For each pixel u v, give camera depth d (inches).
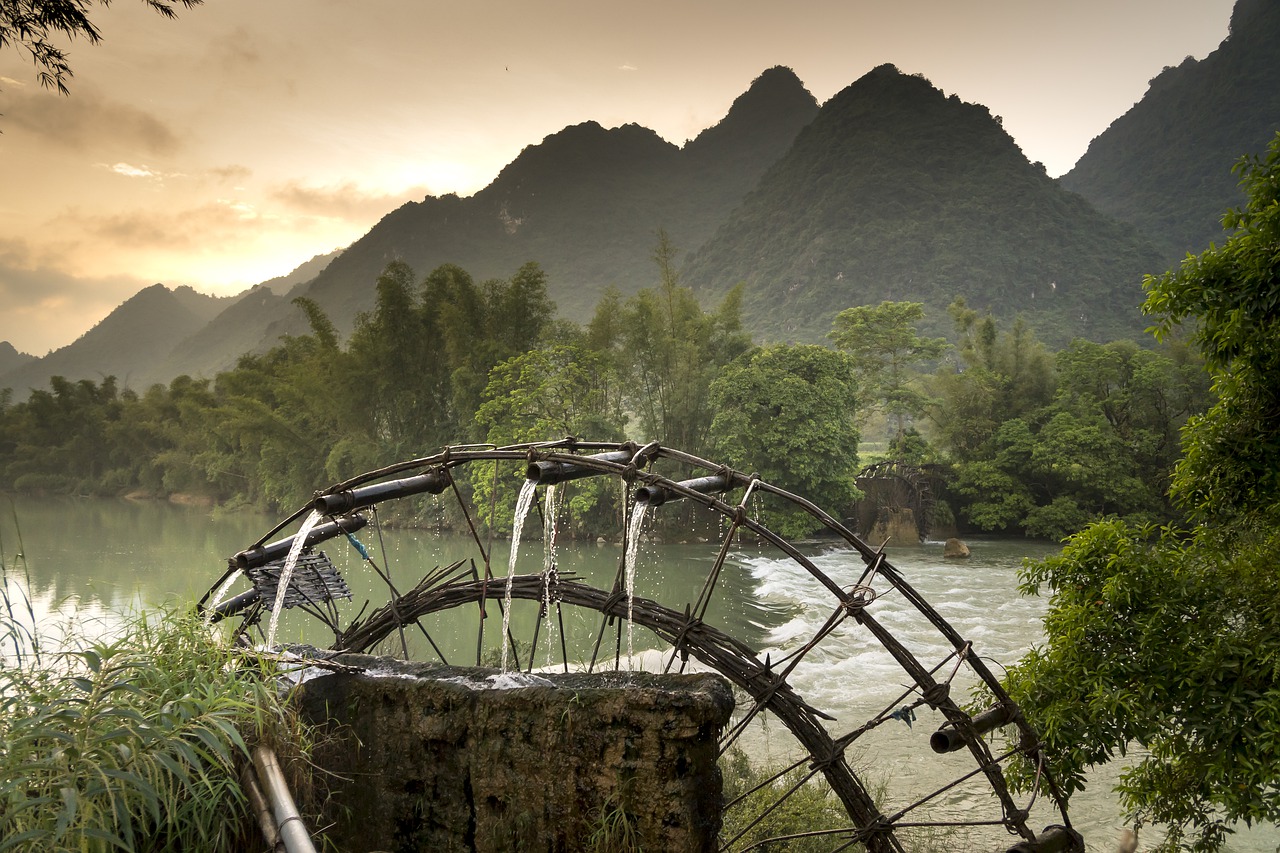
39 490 3671.3
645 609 295.4
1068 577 371.9
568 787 178.4
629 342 2139.5
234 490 2935.5
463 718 186.1
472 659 808.9
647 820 173.6
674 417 2074.3
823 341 7495.1
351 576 1323.8
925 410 2374.5
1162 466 1962.4
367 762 191.6
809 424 1760.6
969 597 1237.7
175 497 3191.4
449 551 1692.9
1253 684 307.4
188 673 159.2
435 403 2303.2
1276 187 332.5
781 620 1088.2
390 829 188.5
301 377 2541.8
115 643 155.1
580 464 281.0
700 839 174.2
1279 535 333.4
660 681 189.2
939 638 976.3
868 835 263.4
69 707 136.6
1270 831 491.5
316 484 2486.5
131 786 126.9
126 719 133.3
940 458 2267.5
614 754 177.5
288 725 163.8
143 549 1707.7
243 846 144.9
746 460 1796.3
